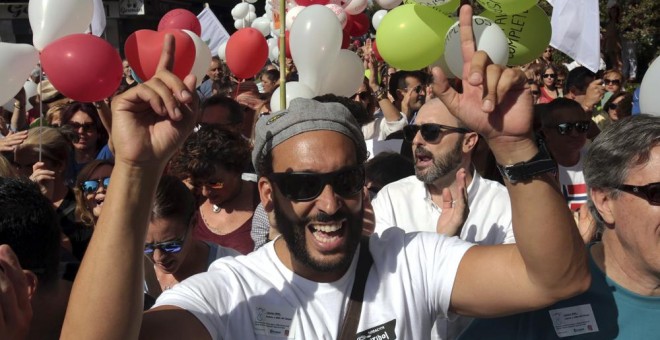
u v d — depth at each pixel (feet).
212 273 6.43
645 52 38.04
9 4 49.55
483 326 7.09
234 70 16.89
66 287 6.73
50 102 22.95
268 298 6.27
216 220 12.25
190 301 5.99
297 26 12.84
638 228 6.24
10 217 6.15
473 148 11.19
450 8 9.29
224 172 11.89
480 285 6.36
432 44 9.46
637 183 6.18
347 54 14.46
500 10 8.46
